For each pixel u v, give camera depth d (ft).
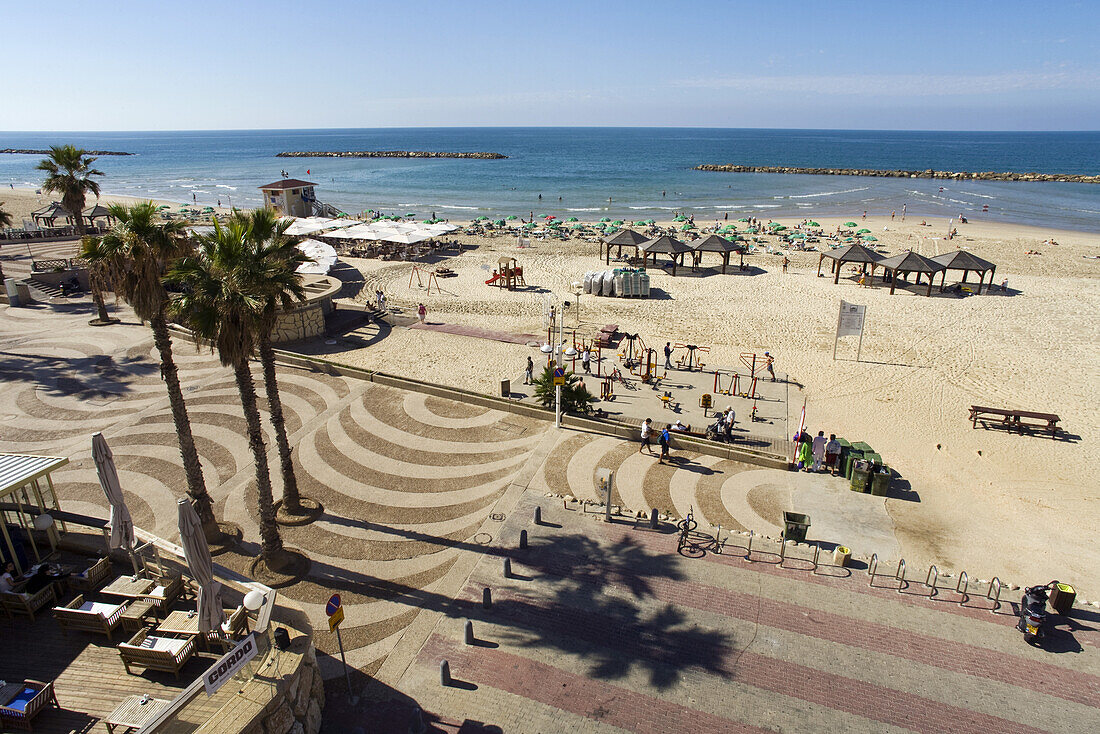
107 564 47.32
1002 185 443.32
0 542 46.68
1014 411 82.64
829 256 165.58
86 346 105.70
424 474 68.80
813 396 92.94
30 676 39.22
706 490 66.64
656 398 89.86
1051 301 143.64
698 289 157.48
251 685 35.37
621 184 435.53
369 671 43.73
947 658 45.32
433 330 121.70
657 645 46.16
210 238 49.52
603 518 61.36
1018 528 61.98
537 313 135.54
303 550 56.24
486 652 45.42
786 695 42.14
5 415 80.84
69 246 180.45
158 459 70.69
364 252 192.34
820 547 57.77
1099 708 41.39
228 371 95.66
